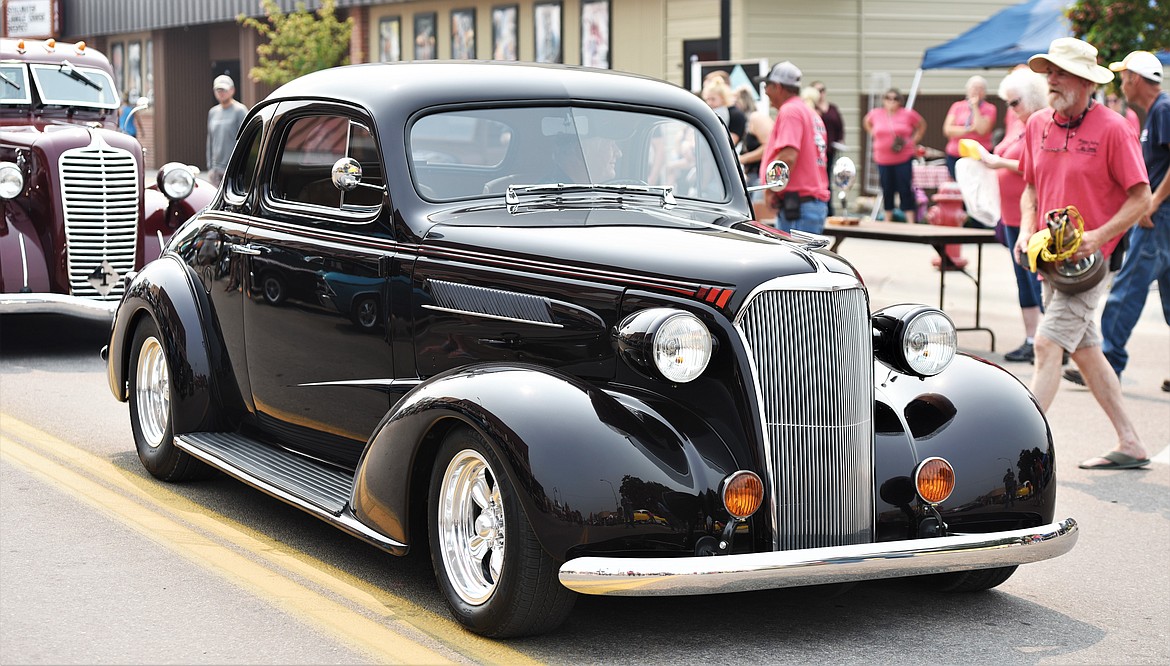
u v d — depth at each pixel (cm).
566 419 452
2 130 1089
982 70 2277
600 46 2345
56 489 671
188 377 657
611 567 436
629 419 461
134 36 3684
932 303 1449
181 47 3581
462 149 575
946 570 474
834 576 451
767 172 665
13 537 591
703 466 460
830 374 471
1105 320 921
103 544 584
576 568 439
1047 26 1834
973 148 1103
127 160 1096
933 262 1579
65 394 922
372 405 571
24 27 3888
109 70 1240
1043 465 517
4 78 1172
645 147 609
